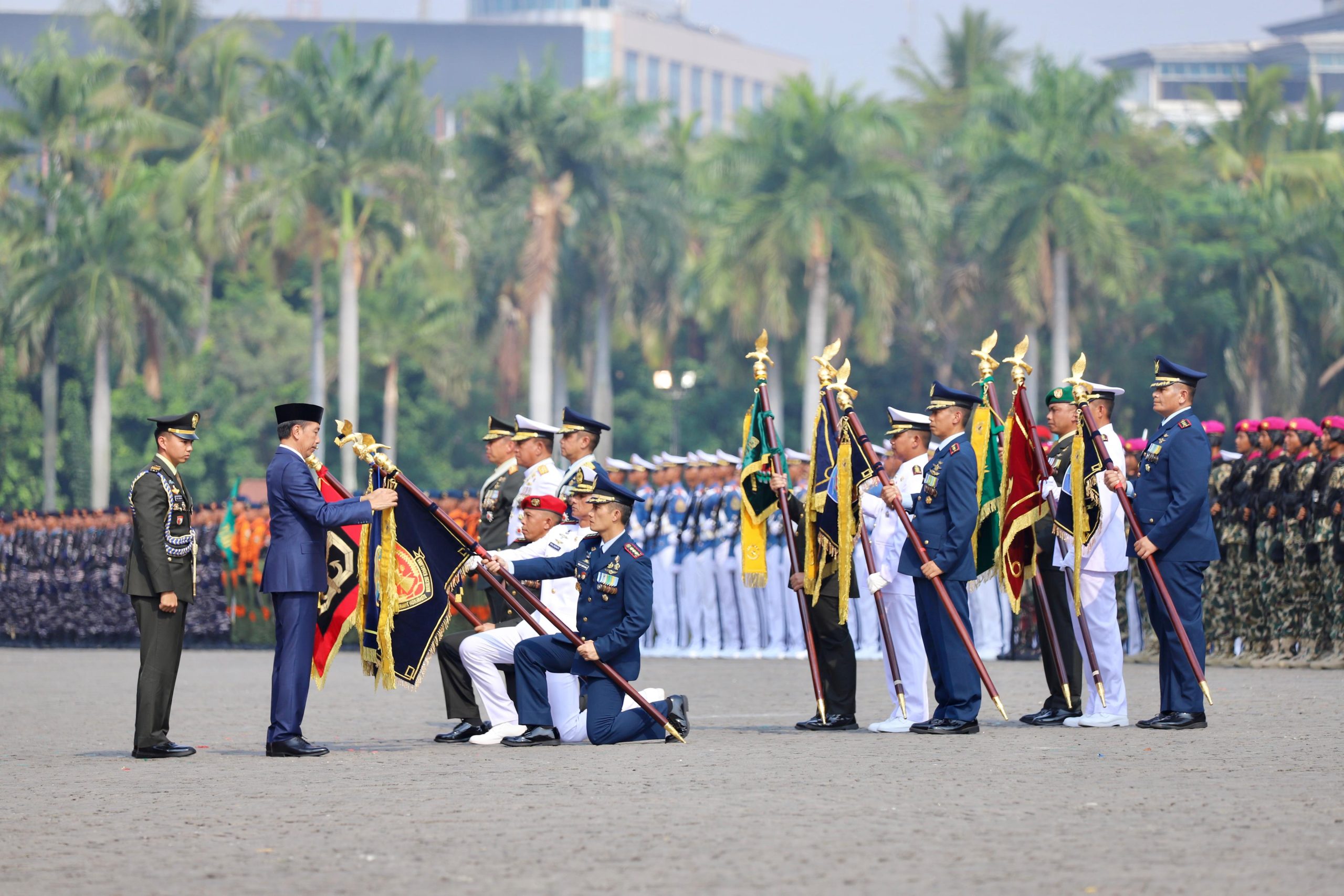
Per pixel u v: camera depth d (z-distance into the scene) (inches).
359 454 1275.8
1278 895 689.0
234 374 7135.8
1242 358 6830.7
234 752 1263.5
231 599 2839.6
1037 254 6063.0
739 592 2415.1
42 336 6245.1
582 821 883.4
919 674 1348.4
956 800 934.4
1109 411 1397.6
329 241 6525.6
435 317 7524.6
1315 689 1616.6
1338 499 1868.8
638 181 6496.1
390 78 6328.7
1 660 2598.4
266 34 7332.7
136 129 6466.5
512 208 6141.7
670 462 2536.9
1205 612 2086.6
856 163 6048.2
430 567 1293.1
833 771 1064.2
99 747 1321.4
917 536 1302.9
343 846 826.2
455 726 1374.3
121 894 724.0
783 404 7687.0
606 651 1270.9
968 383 7239.2
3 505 6702.8
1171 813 882.8
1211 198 7017.7
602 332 6663.4
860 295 6314.0
